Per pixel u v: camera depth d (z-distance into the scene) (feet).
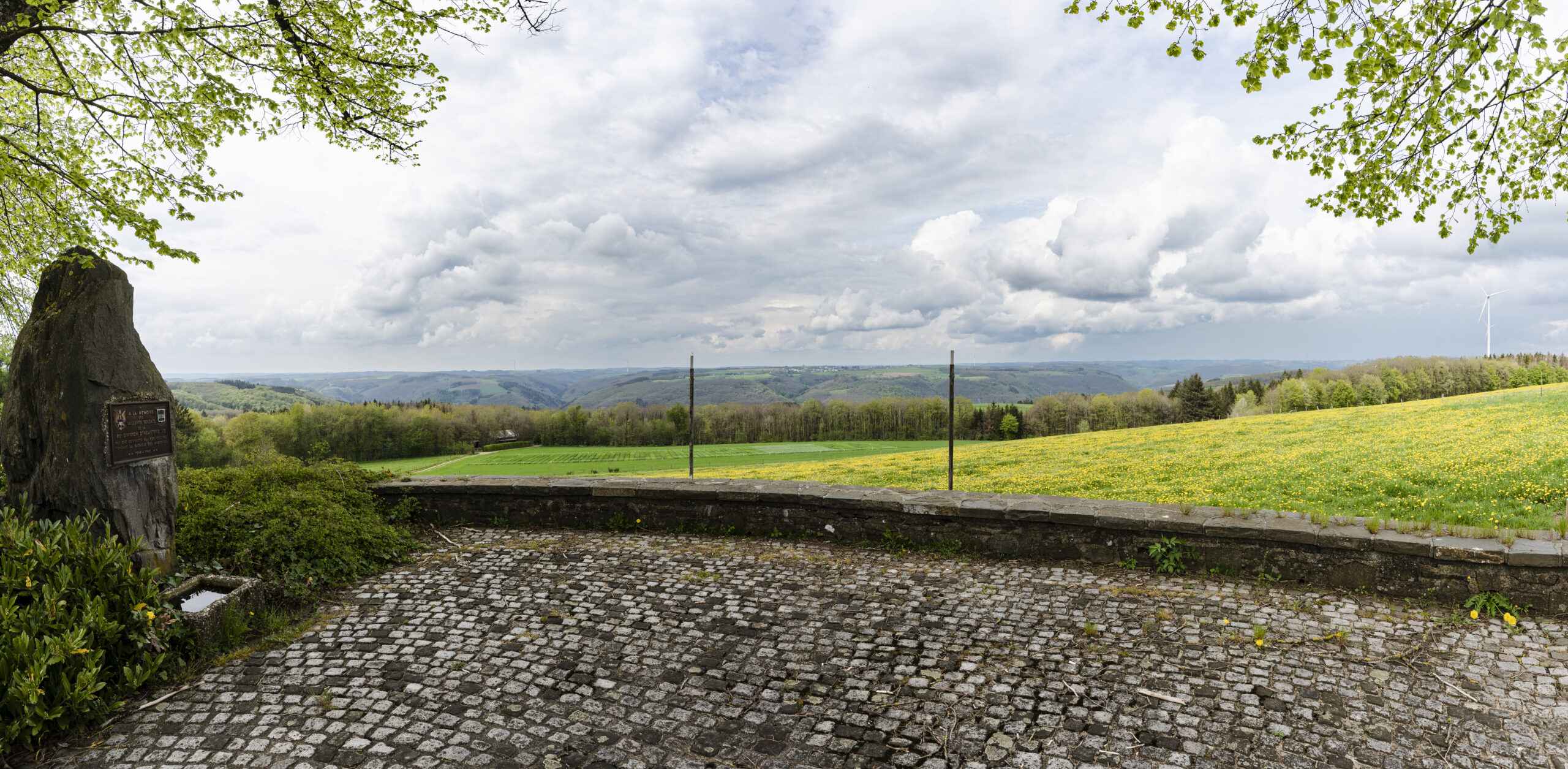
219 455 187.42
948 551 23.80
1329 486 49.47
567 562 23.59
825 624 17.60
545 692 14.12
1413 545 17.76
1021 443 122.62
